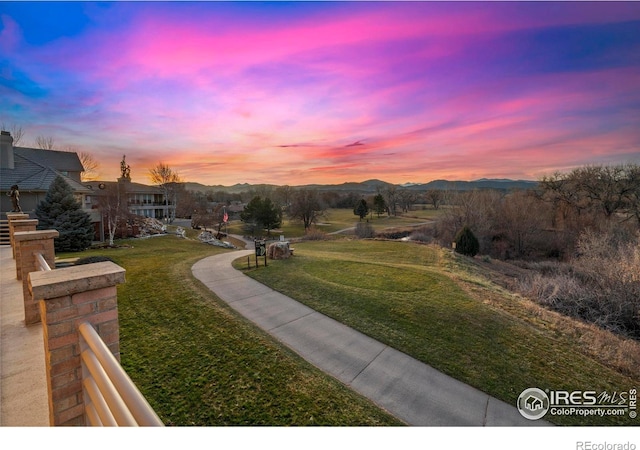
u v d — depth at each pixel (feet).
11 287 16.80
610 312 31.35
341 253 52.54
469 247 59.77
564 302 32.96
